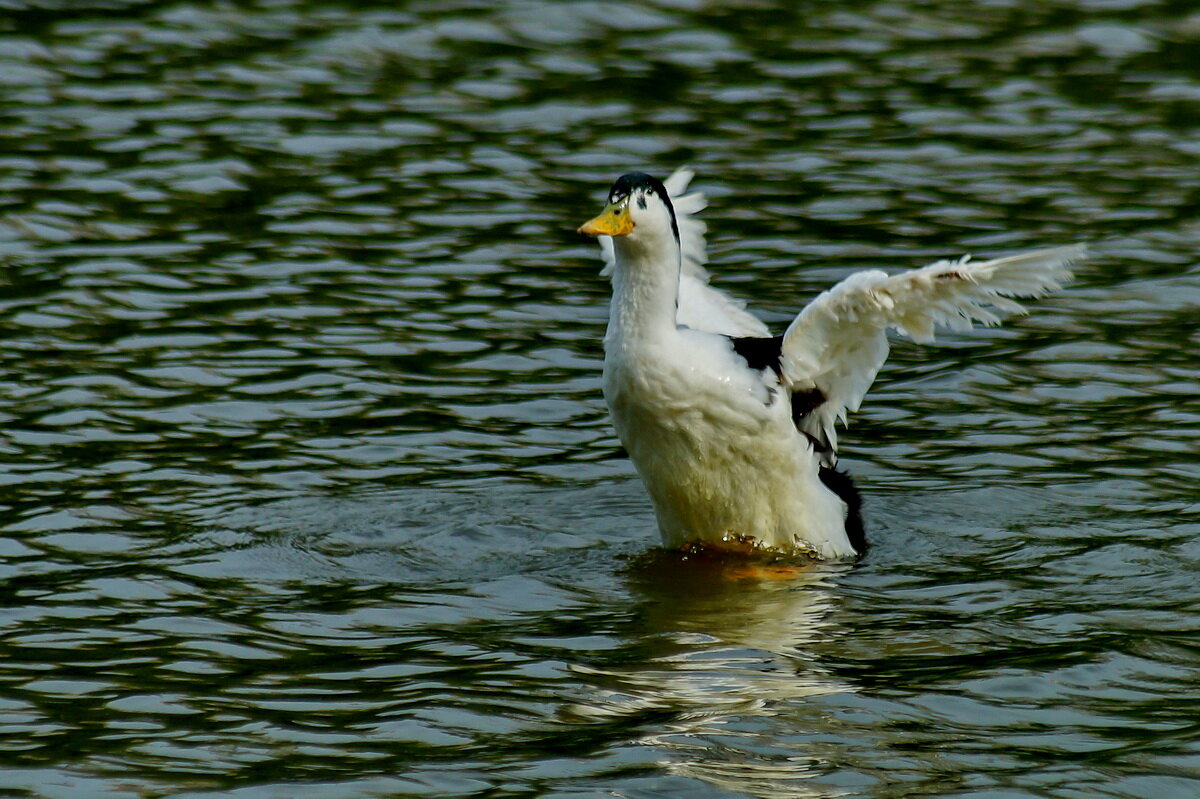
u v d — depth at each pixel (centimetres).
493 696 935
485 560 1167
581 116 2222
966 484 1305
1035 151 2119
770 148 2117
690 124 2198
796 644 1020
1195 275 1739
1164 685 953
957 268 1091
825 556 1188
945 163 2078
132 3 2614
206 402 1438
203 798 814
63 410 1405
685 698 935
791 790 823
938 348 1605
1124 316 1648
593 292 1723
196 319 1620
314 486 1284
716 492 1169
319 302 1675
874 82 2356
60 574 1112
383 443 1370
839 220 1898
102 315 1623
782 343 1171
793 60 2439
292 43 2478
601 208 1931
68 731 889
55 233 1819
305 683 954
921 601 1094
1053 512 1249
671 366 1128
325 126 2173
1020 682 955
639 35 2531
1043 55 2467
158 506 1234
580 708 920
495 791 819
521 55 2452
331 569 1139
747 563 1176
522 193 1977
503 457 1356
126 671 968
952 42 2517
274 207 1920
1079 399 1466
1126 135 2172
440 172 2034
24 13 2541
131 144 2089
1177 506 1251
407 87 2325
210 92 2278
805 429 1227
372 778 834
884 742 879
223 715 909
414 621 1054
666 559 1180
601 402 1473
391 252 1809
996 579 1130
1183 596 1091
